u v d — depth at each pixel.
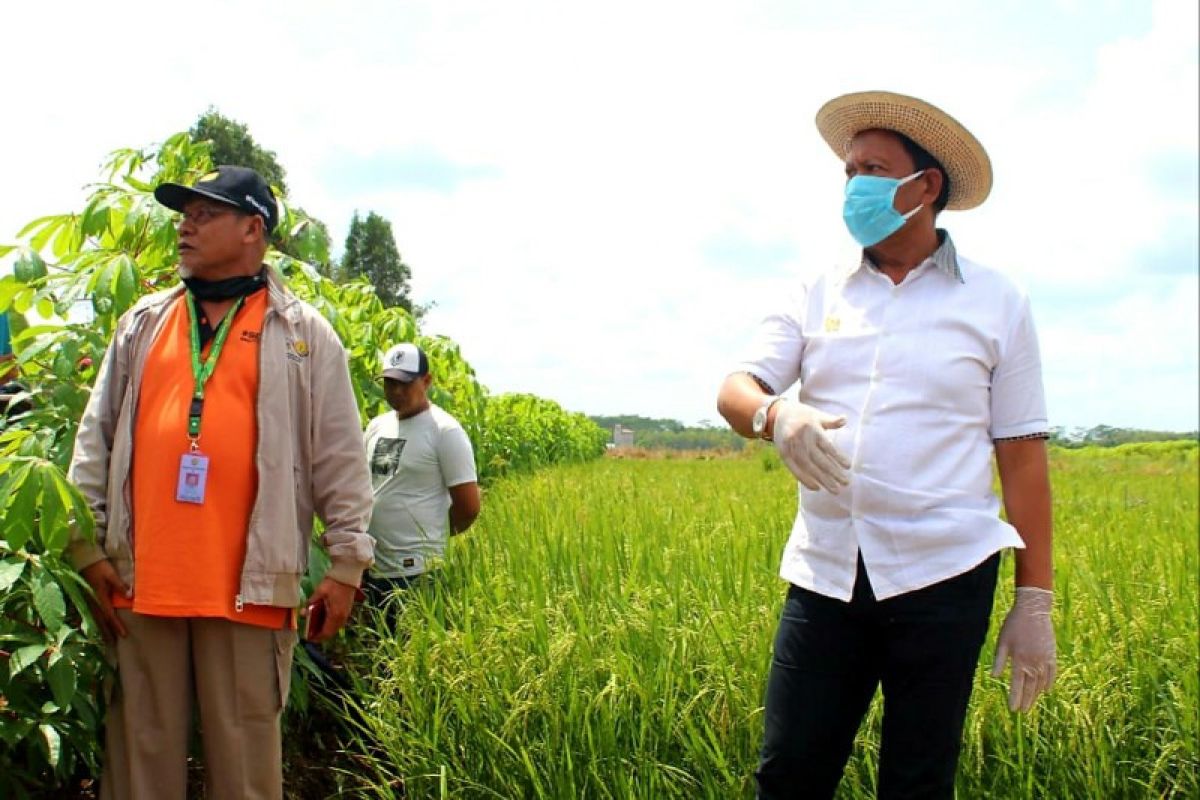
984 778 3.57
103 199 3.54
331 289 5.62
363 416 5.64
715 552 5.37
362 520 3.15
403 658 3.98
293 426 3.03
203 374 2.92
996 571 2.75
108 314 3.35
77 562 2.88
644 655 3.89
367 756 3.80
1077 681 3.69
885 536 2.69
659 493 10.82
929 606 2.66
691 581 4.74
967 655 2.67
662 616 4.18
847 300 2.86
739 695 3.56
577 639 3.77
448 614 4.63
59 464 3.10
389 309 6.64
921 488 2.68
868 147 2.79
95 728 2.95
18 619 2.89
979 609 2.69
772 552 5.42
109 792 2.92
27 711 2.79
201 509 2.85
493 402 15.02
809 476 2.45
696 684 3.70
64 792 3.39
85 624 2.78
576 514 7.34
